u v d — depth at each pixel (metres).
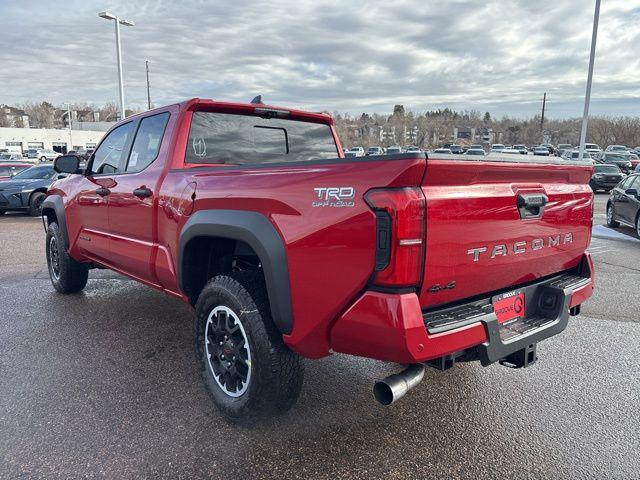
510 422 3.02
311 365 3.85
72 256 5.38
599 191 24.72
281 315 2.57
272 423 2.97
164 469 2.53
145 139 4.09
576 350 4.20
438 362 2.37
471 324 2.34
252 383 2.76
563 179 3.04
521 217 2.66
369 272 2.17
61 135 85.62
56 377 3.57
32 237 10.42
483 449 2.73
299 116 4.45
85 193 4.79
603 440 2.82
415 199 2.11
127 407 3.14
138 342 4.26
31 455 2.63
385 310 2.14
